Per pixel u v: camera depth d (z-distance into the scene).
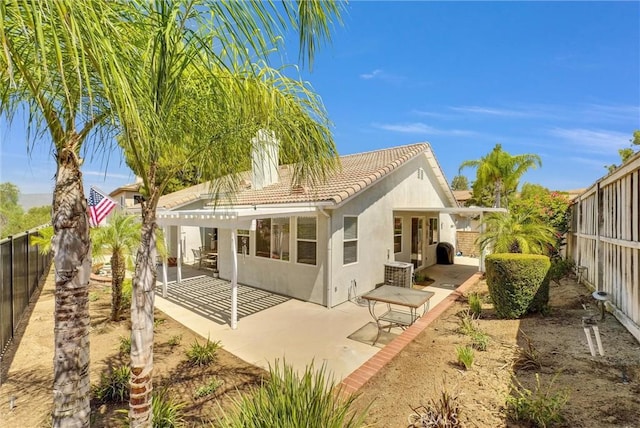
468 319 7.39
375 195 11.88
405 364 5.47
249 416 3.04
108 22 1.93
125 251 7.99
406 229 14.73
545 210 14.21
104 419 4.12
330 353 6.42
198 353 5.95
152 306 3.34
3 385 5.02
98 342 6.77
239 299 10.53
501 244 11.95
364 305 9.89
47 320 8.21
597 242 8.79
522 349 5.88
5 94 2.59
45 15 1.66
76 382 2.87
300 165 4.32
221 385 5.02
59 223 2.80
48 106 2.64
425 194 16.25
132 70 2.28
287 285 10.87
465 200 38.22
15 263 7.62
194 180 4.62
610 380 4.68
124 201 23.23
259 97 3.37
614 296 7.62
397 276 11.62
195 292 11.44
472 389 4.61
